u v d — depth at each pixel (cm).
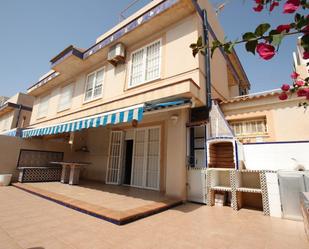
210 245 448
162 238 481
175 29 1066
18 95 2747
